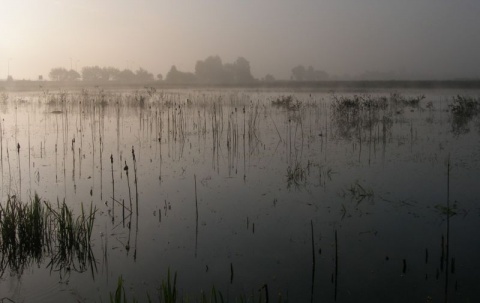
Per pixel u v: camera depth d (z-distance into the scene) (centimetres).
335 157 1161
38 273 545
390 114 2092
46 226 631
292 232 657
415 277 516
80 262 570
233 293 488
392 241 619
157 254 588
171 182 931
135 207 770
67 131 1627
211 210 755
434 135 1497
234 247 607
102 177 967
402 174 973
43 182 923
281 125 1803
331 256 576
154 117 2112
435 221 690
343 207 757
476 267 536
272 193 850
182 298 477
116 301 420
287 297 478
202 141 1434
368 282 507
